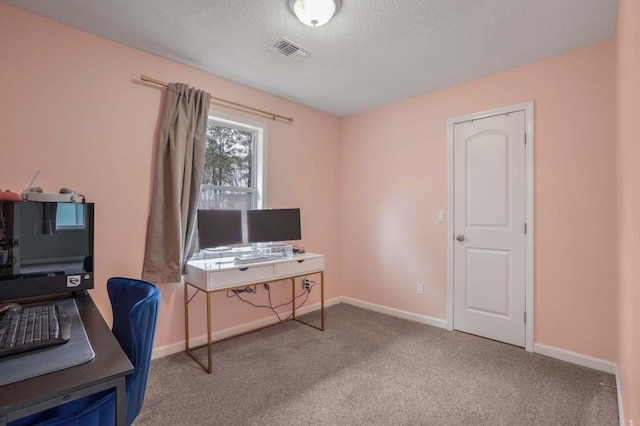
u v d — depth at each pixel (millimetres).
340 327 3221
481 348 2703
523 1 1843
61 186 2080
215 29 2150
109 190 2283
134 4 1893
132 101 2389
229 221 2854
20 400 743
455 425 1746
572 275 2449
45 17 2023
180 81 2633
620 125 1812
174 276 2459
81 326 1239
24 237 1554
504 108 2781
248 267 2602
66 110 2102
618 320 2107
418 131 3373
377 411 1863
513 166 2746
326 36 2227
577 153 2428
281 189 3428
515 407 1899
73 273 1671
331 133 3990
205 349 2705
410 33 2182
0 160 1870
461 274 3070
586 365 2375
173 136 2488
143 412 1840
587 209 2385
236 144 3184
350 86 3117
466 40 2275
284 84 3061
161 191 2475
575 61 2432
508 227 2781
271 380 2199
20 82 1941
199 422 1761
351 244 4023
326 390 2078
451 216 3129
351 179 4016
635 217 1139
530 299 2641
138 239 2418
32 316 1296
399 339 2906
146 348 1228
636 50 1070
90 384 835
